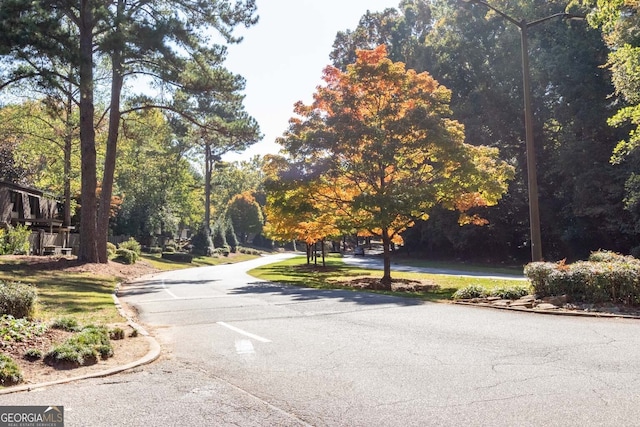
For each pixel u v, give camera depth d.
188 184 79.38
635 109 22.86
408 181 23.39
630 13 24.61
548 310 11.14
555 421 4.49
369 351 7.60
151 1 29.67
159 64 27.98
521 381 5.79
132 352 7.81
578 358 6.83
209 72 30.09
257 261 66.12
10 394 5.51
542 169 47.81
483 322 10.05
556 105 43.97
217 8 29.89
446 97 23.89
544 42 46.56
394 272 33.75
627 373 6.02
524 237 52.09
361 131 22.09
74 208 48.06
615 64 24.33
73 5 26.31
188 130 34.12
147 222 64.75
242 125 32.25
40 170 50.69
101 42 25.86
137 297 17.98
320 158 23.86
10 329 7.82
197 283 24.61
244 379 6.14
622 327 9.12
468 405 4.98
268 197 25.19
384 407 4.98
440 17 58.00
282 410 4.93
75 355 6.87
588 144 40.72
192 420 4.64
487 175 22.69
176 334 9.73
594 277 11.60
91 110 28.62
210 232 77.69
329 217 25.72
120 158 49.19
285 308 13.19
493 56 50.03
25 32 21.34
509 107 48.03
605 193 40.25
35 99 36.25
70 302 14.90
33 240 35.34
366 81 22.88
